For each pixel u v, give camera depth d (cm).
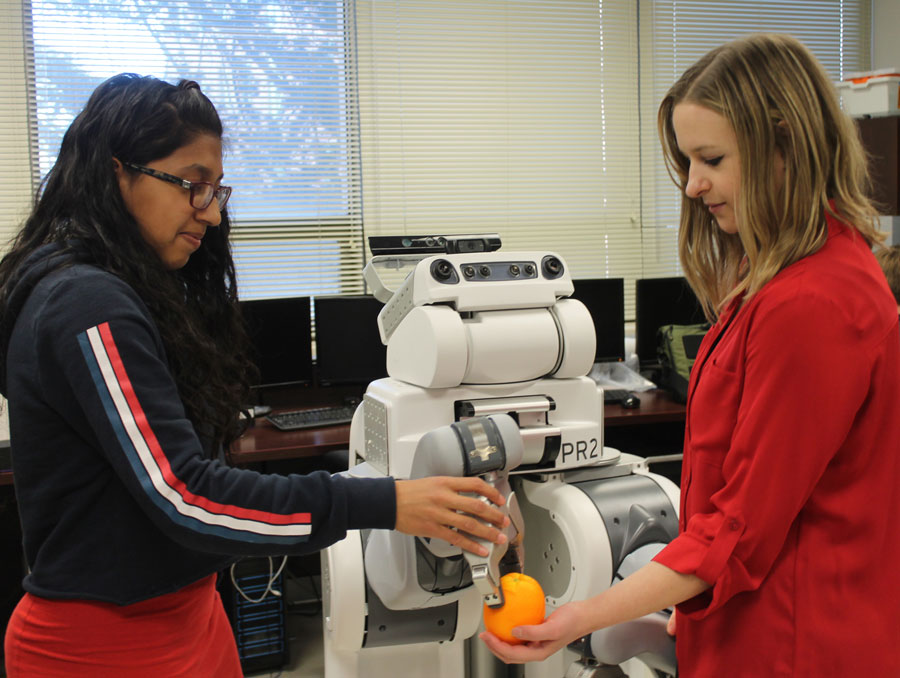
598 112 397
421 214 378
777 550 92
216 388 111
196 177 104
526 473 164
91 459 98
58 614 100
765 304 90
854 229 94
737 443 92
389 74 371
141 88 102
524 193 390
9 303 100
